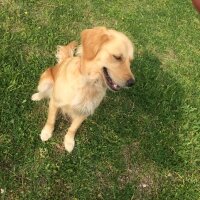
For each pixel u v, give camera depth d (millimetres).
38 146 957
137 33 1375
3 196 862
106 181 969
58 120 1031
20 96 1009
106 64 808
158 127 1117
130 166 1021
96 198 934
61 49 984
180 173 1059
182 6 1581
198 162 1099
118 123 1079
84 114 926
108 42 793
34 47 1132
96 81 848
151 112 1139
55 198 896
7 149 919
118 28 1358
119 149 1031
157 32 1428
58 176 928
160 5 1532
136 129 1087
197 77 1335
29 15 1220
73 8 1315
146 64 1263
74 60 870
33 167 919
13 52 1091
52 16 1248
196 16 1577
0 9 1197
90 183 949
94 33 796
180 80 1291
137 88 1172
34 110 1009
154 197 993
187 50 1426
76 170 954
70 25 1263
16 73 1037
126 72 819
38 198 884
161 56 1354
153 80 1223
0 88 1000
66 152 975
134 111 1123
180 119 1161
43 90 985
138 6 1475
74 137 1009
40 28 1188
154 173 1035
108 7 1395
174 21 1511
